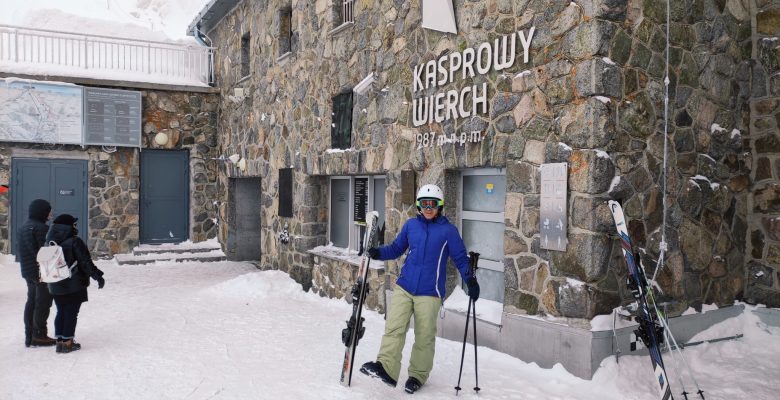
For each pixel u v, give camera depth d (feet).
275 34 33.40
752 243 17.75
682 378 14.03
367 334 19.15
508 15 16.25
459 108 17.90
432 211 13.37
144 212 43.39
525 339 15.24
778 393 13.05
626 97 14.19
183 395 13.00
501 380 13.91
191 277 33.81
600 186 13.69
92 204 40.73
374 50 23.02
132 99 41.63
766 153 17.47
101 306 24.25
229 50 42.55
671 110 15.30
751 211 17.79
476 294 12.88
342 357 16.24
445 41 18.79
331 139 26.58
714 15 16.57
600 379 13.26
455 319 17.85
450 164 18.40
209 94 45.16
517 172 15.80
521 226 15.67
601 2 13.62
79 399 12.75
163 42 44.83
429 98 19.42
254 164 36.63
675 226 15.47
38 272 17.01
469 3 17.70
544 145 14.98
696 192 16.01
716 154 16.71
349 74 24.98
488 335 16.57
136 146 41.83
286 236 30.91
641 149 14.53
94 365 15.37
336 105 26.23
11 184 38.29
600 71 13.69
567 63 14.33
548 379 13.89
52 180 39.65
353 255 25.52
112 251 41.39
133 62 49.85
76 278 16.52
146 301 25.49
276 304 24.82
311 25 28.68
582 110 13.91
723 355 15.78
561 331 14.17
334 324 20.81
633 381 13.34
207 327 20.21
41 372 14.74
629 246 12.17
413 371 13.25
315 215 28.71
